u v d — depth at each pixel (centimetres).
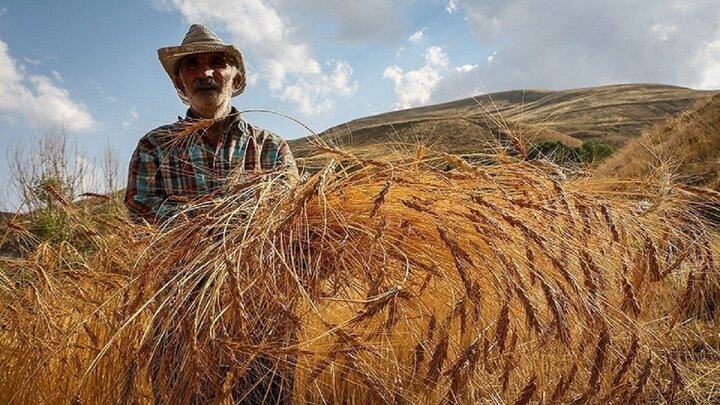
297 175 221
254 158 274
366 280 200
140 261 205
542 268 203
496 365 200
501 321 177
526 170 231
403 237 208
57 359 229
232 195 209
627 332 208
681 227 245
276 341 182
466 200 208
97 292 241
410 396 194
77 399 195
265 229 190
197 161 264
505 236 193
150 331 188
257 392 200
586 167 263
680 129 1303
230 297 180
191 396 172
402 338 208
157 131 272
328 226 210
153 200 261
